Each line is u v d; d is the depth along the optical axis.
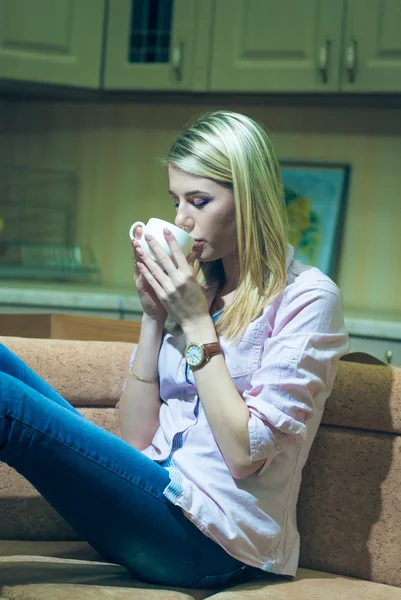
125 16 3.34
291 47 3.17
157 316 1.52
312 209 3.47
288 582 1.38
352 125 3.48
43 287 3.35
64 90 3.50
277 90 3.19
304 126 3.53
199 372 1.34
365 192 3.46
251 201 1.42
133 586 1.33
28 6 3.29
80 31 3.34
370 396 1.45
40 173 3.85
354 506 1.45
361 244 3.46
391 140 3.44
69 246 3.83
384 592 1.36
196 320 1.37
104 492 1.29
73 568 1.40
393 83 3.05
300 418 1.34
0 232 3.85
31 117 3.86
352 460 1.45
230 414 1.31
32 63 3.31
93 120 3.80
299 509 1.49
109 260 3.80
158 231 1.40
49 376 1.56
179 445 1.42
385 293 3.44
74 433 1.28
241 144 1.42
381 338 2.88
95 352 1.61
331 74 3.12
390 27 3.05
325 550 1.46
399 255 3.43
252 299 1.41
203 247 1.44
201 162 1.41
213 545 1.34
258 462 1.32
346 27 3.10
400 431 1.43
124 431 1.54
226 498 1.34
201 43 3.26
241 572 1.41
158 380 1.53
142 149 3.75
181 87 3.30
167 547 1.32
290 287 1.41
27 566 1.38
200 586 1.36
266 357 1.36
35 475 1.27
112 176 3.79
